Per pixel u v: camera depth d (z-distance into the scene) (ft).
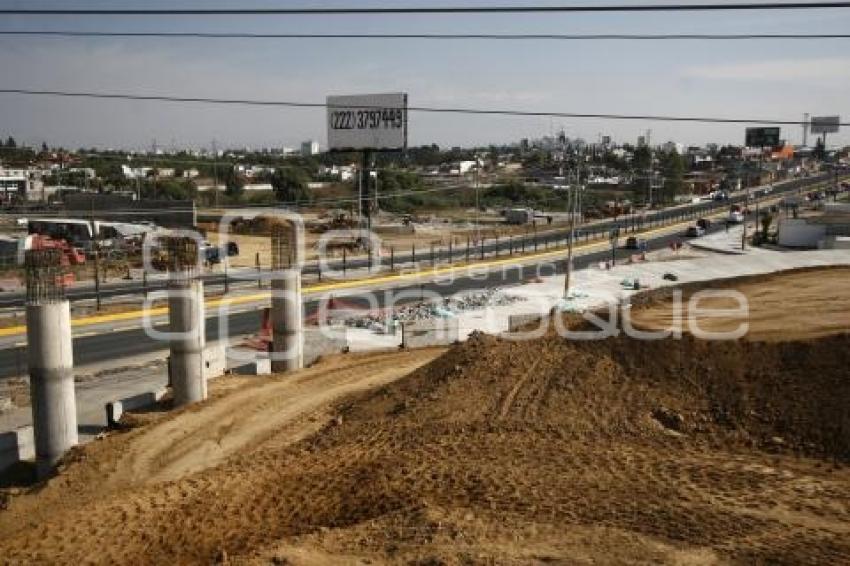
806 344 71.00
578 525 48.19
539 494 53.88
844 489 53.93
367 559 43.57
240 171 574.97
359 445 69.15
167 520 56.29
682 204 463.83
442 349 115.03
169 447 75.25
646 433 66.08
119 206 280.92
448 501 53.72
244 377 100.99
